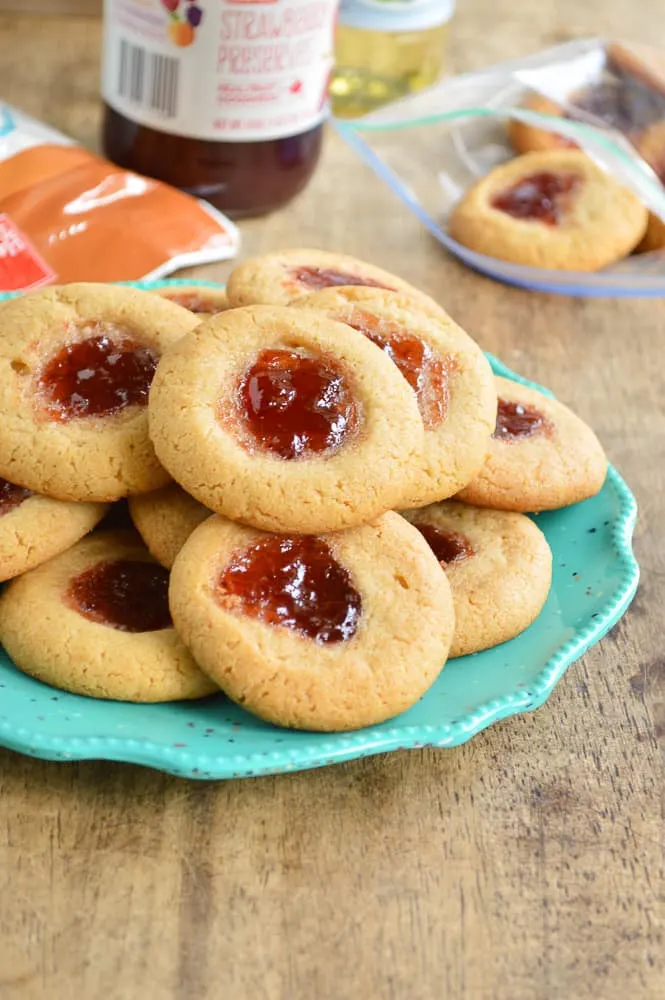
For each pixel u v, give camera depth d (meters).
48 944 0.47
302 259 0.60
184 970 0.47
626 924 0.49
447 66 0.90
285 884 0.49
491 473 0.55
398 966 0.47
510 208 0.74
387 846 0.50
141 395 0.53
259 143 0.71
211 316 0.57
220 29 0.68
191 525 0.53
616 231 0.73
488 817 0.51
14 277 0.66
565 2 1.03
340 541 0.51
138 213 0.69
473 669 0.52
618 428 0.66
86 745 0.47
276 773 0.49
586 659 0.56
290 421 0.52
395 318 0.55
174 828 0.49
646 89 0.77
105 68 0.72
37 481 0.52
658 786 0.52
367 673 0.49
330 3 0.69
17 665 0.51
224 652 0.49
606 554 0.55
